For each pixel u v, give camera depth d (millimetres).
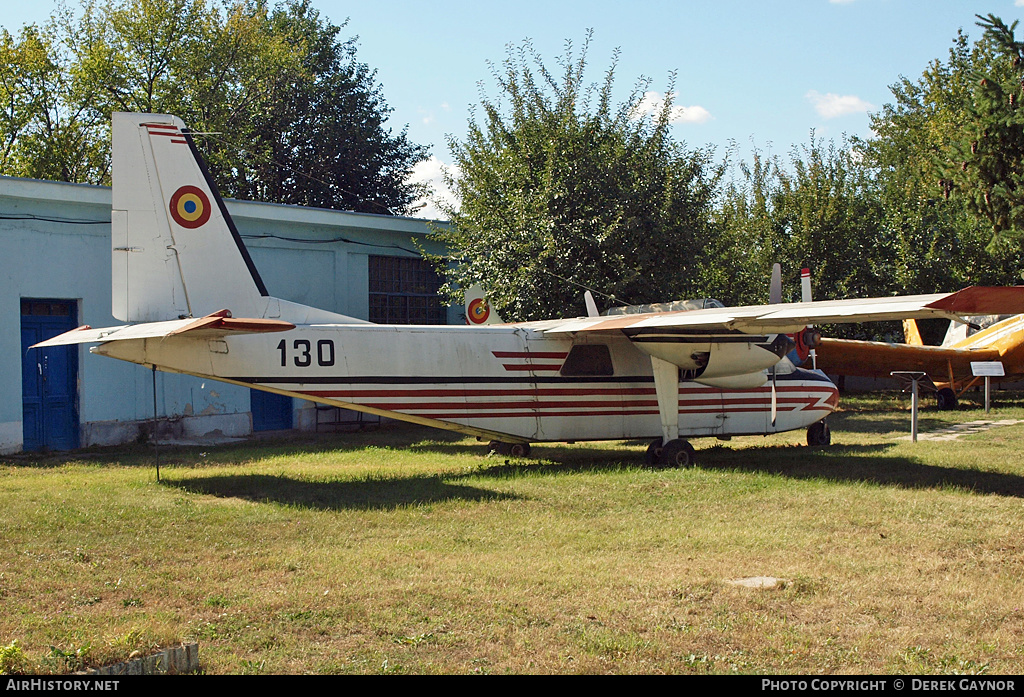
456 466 13398
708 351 13039
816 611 6027
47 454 15547
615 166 18594
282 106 38906
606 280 18188
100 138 34750
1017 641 5469
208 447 16594
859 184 26609
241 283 11570
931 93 39469
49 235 16141
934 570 6965
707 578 6723
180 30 33438
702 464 13266
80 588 6449
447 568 7027
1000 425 17750
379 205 41156
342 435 18938
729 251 24047
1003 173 18938
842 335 26656
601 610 6023
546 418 13141
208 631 5574
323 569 6992
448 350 12469
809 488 10477
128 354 10859
